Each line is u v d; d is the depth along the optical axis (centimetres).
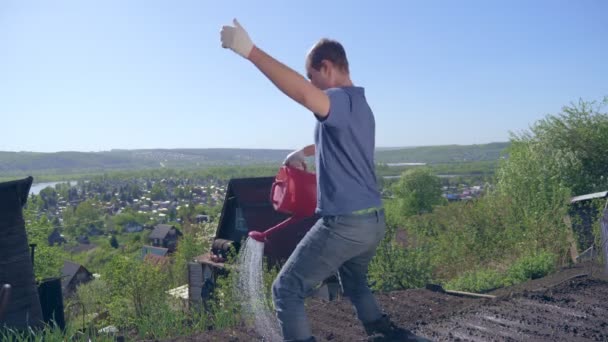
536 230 1308
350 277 339
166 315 512
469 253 1508
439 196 7556
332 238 284
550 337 376
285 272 298
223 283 803
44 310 1109
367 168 286
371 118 290
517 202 1577
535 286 657
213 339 409
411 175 7588
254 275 414
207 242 3438
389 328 351
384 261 1133
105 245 9219
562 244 1262
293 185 314
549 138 2544
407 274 1119
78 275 5444
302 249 294
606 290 510
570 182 2325
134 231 14175
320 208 286
